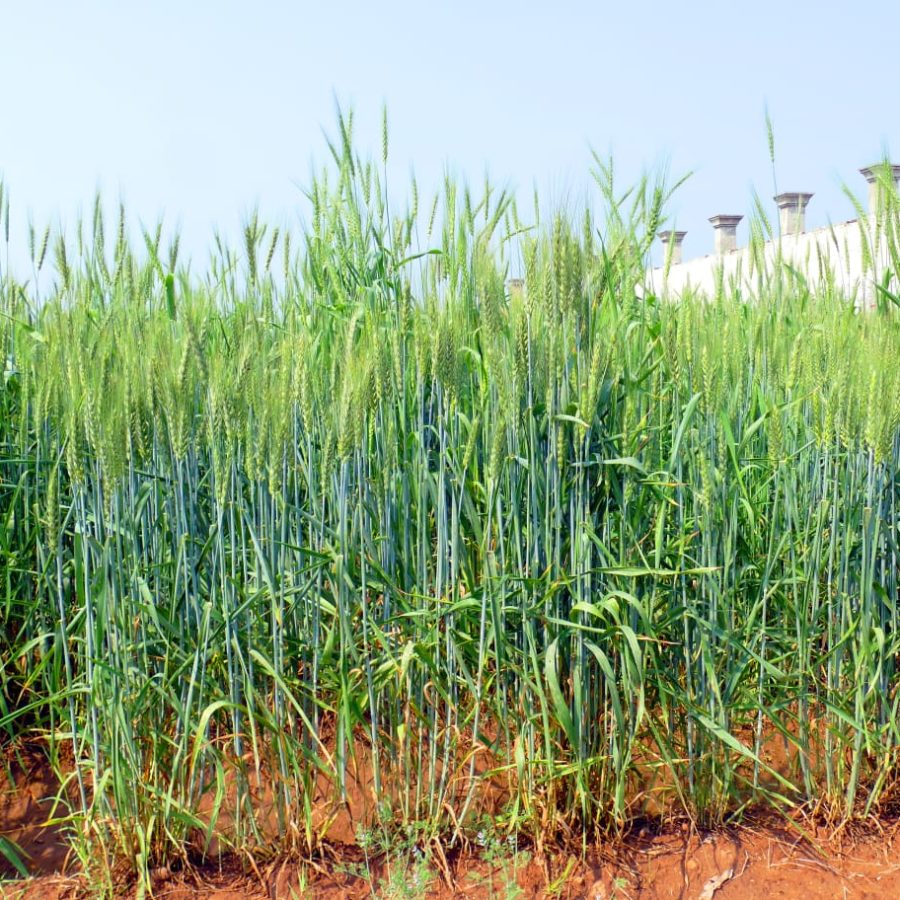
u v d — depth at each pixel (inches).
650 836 104.9
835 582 110.9
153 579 105.1
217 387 97.6
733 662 105.7
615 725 100.6
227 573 106.7
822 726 110.8
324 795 107.4
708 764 106.6
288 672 106.3
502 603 99.9
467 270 112.7
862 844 105.2
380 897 98.7
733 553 105.4
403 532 105.4
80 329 104.3
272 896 99.2
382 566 105.4
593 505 102.7
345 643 101.2
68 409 100.2
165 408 98.2
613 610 96.8
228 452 98.7
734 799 109.0
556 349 100.2
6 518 114.2
